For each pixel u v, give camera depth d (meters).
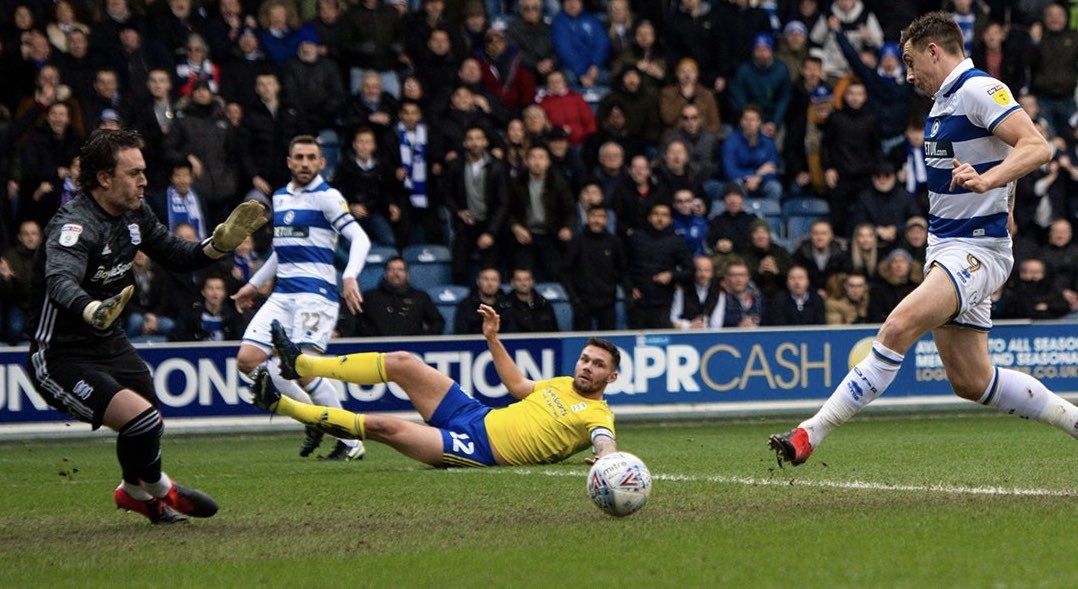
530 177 51.28
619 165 53.44
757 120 56.75
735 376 48.38
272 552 19.80
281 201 34.56
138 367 22.19
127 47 51.38
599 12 64.31
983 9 63.12
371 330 46.81
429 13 55.34
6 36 51.78
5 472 34.12
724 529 20.58
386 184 51.91
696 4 60.03
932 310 22.72
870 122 55.78
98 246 21.03
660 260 50.34
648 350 47.66
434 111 53.12
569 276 50.19
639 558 18.31
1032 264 51.75
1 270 45.75
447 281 52.44
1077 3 65.00
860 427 44.03
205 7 55.41
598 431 28.27
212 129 50.03
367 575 17.70
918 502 23.36
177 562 19.14
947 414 49.25
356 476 30.06
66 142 48.66
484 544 19.94
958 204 22.97
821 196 57.59
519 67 57.16
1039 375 50.31
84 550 20.42
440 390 29.58
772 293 50.84
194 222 48.25
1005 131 22.02
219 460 36.31
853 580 16.44
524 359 46.47
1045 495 24.16
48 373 21.44
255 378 26.30
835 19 61.06
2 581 18.00
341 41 56.00
